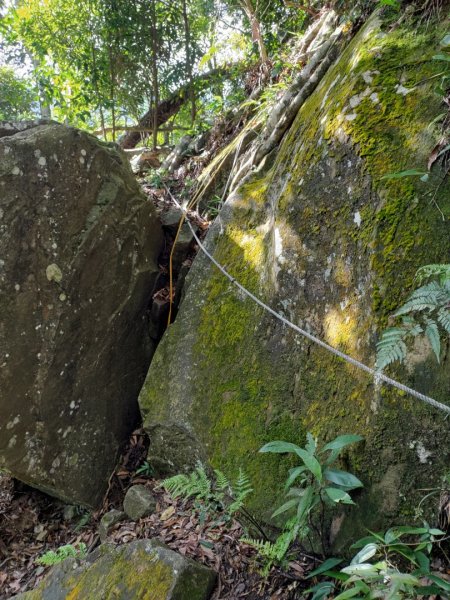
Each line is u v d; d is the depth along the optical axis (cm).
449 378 191
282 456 245
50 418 293
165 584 213
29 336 279
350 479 193
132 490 294
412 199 214
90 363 315
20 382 277
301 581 212
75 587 234
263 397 266
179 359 313
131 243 342
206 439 279
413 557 173
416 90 231
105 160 326
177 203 437
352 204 233
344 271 233
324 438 228
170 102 676
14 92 816
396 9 268
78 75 654
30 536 311
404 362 202
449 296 178
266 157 358
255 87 502
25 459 283
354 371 222
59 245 291
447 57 217
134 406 348
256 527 240
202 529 255
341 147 242
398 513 196
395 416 202
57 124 310
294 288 259
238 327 294
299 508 191
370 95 241
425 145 219
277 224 271
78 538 298
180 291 360
